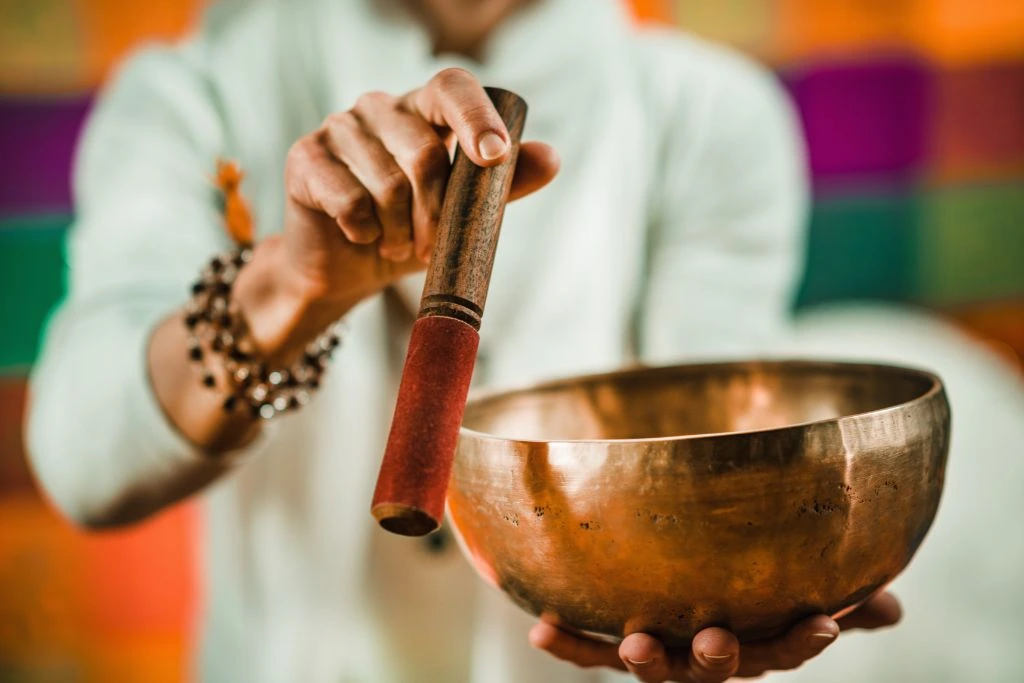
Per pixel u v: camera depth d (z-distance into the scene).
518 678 0.95
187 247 0.92
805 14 1.70
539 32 1.01
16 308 1.63
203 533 1.10
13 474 1.64
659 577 0.44
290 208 0.55
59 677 1.66
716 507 0.43
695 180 1.09
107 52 1.61
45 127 1.62
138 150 0.96
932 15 1.72
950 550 1.22
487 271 0.43
